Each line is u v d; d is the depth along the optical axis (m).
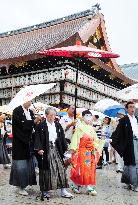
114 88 23.97
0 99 21.34
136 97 8.03
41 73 19.12
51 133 6.05
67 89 18.47
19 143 6.20
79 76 19.06
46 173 5.90
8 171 9.72
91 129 6.64
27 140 6.14
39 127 5.98
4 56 23.95
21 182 6.17
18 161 6.18
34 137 6.23
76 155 6.52
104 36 22.64
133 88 8.36
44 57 17.80
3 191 6.59
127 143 7.05
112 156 12.87
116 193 6.67
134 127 7.16
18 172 6.19
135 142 7.09
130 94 8.18
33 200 5.84
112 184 7.72
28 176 6.28
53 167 5.98
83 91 20.03
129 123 7.12
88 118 6.61
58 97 18.58
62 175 6.07
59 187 6.00
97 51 7.04
